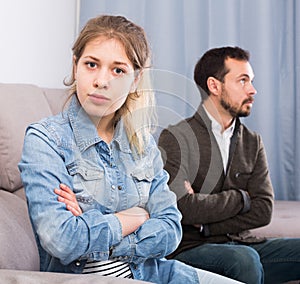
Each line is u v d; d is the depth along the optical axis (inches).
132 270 52.5
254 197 77.0
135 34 51.8
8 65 93.6
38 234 48.7
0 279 42.8
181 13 114.8
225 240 75.5
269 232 85.1
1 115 70.2
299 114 112.7
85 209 50.3
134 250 50.9
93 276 44.0
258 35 112.8
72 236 47.5
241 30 114.3
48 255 51.8
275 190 115.0
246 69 77.5
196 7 114.9
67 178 50.3
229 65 76.9
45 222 47.9
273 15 114.3
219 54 77.5
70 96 53.5
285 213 94.3
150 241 51.6
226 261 68.6
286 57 114.5
